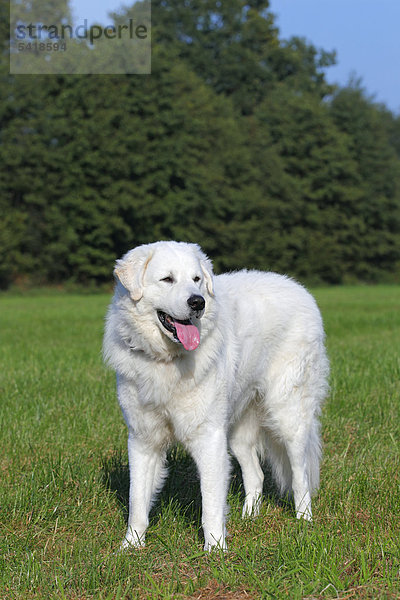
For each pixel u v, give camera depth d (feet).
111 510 15.12
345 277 153.58
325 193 147.02
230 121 140.87
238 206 131.75
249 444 15.76
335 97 162.91
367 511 14.65
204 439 13.05
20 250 123.44
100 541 13.43
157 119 122.11
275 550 12.27
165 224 123.24
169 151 122.01
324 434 20.36
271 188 139.64
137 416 13.14
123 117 121.19
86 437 19.88
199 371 12.69
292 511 15.06
